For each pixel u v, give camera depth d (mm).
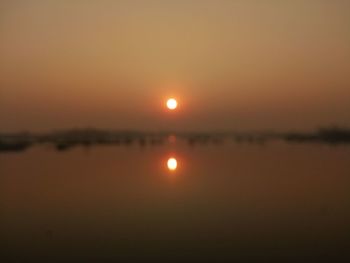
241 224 7648
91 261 5836
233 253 6047
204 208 8852
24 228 7484
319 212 8430
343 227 7359
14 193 10359
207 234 7055
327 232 7070
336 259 5801
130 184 11672
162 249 6242
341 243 6477
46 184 11586
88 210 8742
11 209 8812
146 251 6082
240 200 9555
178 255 6012
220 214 8352
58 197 9945
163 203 9320
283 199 9625
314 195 10000
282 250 6195
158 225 7578
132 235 6992
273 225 7555
